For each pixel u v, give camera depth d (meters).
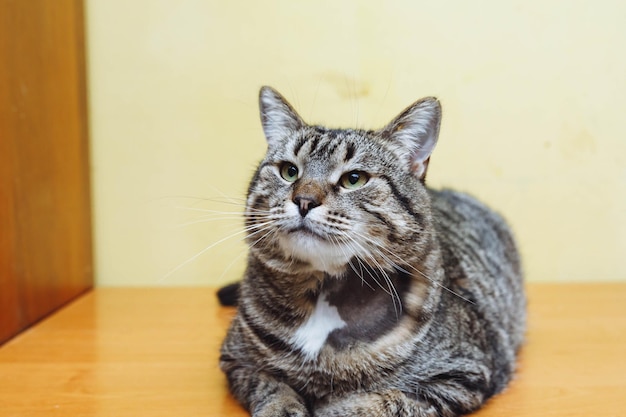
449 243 0.53
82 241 0.77
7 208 0.60
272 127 0.50
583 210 0.80
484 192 0.79
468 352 0.45
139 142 0.78
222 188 0.78
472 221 0.62
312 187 0.42
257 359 0.45
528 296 0.73
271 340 0.44
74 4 0.74
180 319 0.67
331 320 0.43
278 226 0.42
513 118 0.78
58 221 0.71
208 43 0.76
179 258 0.80
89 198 0.79
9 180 0.61
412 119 0.46
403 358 0.43
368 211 0.42
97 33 0.76
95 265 0.81
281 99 0.49
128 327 0.64
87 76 0.77
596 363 0.54
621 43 0.76
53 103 0.70
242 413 0.44
